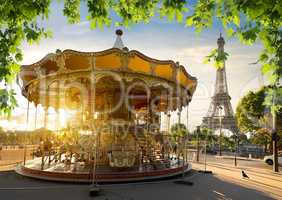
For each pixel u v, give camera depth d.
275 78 3.95
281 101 4.19
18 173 12.47
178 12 3.93
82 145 13.19
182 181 11.52
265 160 24.14
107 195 8.93
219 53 4.47
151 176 11.75
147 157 14.13
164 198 8.75
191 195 9.30
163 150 15.31
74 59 12.25
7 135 37.03
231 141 50.19
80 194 8.97
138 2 4.78
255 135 42.75
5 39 4.20
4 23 4.23
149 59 12.62
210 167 20.17
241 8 3.23
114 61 12.30
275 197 9.56
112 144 13.45
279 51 3.76
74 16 5.54
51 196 8.65
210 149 46.41
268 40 3.87
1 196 8.59
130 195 9.01
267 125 36.09
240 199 9.05
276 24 3.82
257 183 12.66
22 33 4.29
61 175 10.98
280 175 16.56
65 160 13.99
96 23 4.64
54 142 15.34
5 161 20.00
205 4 4.21
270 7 3.12
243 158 33.31
